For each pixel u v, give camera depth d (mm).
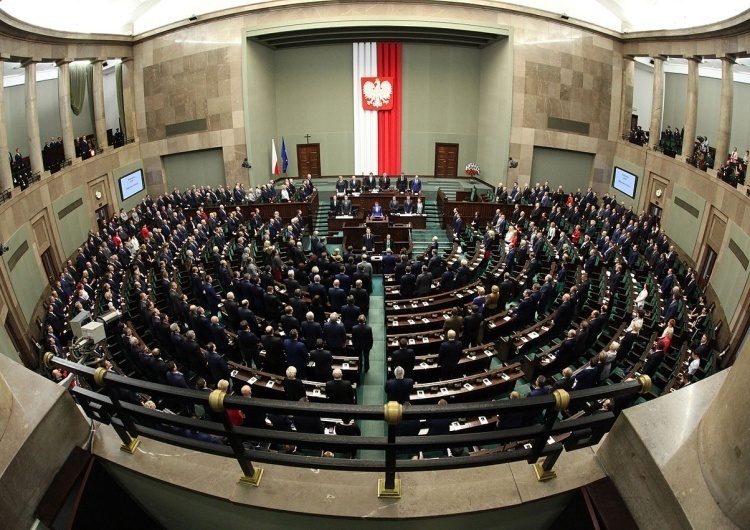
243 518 2982
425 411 2375
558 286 12977
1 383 2504
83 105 23375
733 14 16188
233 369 8648
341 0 20844
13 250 14273
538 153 23422
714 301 15180
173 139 23625
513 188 21375
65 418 2787
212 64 22266
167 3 22219
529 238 16891
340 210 19625
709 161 17344
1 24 14109
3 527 2301
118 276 14641
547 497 2805
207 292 12133
